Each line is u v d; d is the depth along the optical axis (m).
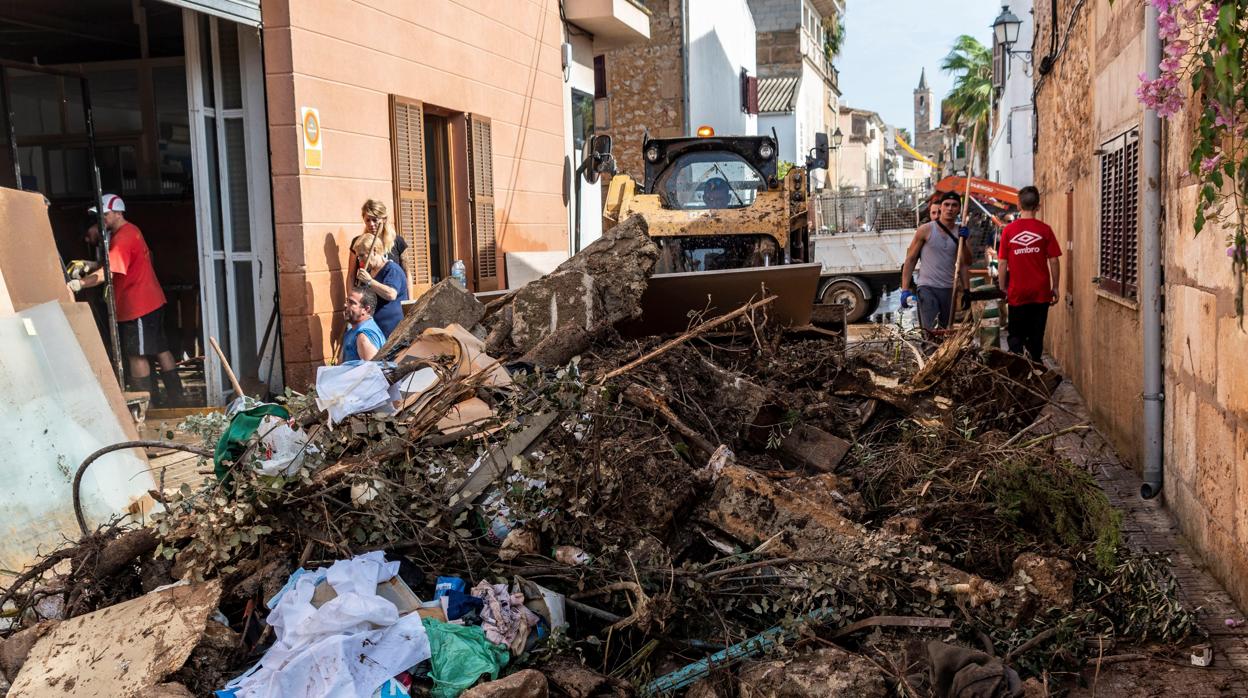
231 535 4.22
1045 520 5.08
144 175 11.61
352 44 10.11
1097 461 7.97
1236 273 4.88
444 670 3.83
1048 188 14.99
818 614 4.28
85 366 6.56
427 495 4.54
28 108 9.66
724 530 4.68
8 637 4.29
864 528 4.73
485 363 5.69
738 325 6.79
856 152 71.88
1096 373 9.62
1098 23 9.55
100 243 8.66
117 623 4.01
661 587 4.37
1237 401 4.99
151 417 9.44
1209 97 5.15
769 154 12.11
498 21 13.70
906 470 5.39
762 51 45.62
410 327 6.57
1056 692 4.16
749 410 5.61
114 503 6.32
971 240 21.08
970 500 5.14
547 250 15.61
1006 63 32.75
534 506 4.57
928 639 4.15
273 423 4.78
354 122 10.16
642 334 7.05
